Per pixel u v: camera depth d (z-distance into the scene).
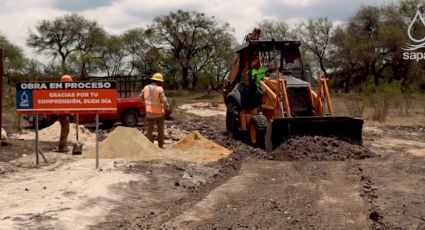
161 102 14.36
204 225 7.39
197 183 10.21
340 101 38.19
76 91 11.46
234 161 12.27
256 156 12.98
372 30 59.62
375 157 12.79
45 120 20.86
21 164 11.91
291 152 12.60
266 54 16.52
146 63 70.62
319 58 64.50
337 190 9.31
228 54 65.75
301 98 14.45
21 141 16.31
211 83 62.34
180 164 11.60
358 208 8.09
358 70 60.78
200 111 34.25
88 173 10.55
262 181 10.23
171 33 70.00
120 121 22.20
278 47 16.61
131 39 69.88
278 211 8.02
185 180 10.27
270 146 13.21
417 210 7.77
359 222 7.38
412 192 8.96
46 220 7.39
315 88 16.30
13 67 52.56
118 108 22.00
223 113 32.38
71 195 8.80
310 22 63.75
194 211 8.11
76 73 51.03
